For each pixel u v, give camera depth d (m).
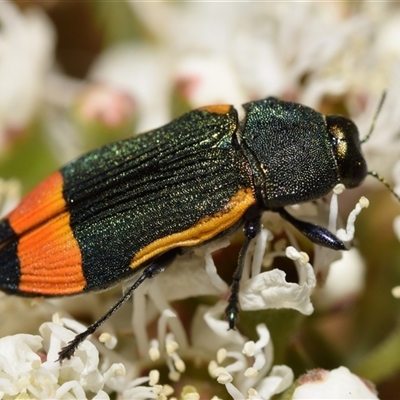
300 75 0.08
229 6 0.09
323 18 0.08
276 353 0.07
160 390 0.07
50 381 0.07
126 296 0.07
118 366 0.07
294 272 0.07
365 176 0.07
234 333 0.07
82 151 0.08
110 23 0.09
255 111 0.07
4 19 0.09
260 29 0.08
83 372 0.07
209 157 0.07
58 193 0.07
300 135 0.07
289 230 0.07
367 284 0.08
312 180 0.07
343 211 0.08
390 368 0.08
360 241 0.08
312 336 0.08
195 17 0.09
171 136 0.07
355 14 0.08
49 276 0.07
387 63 0.08
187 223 0.07
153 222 0.07
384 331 0.08
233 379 0.07
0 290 0.07
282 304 0.07
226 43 0.09
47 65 0.09
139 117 0.09
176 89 0.08
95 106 0.08
